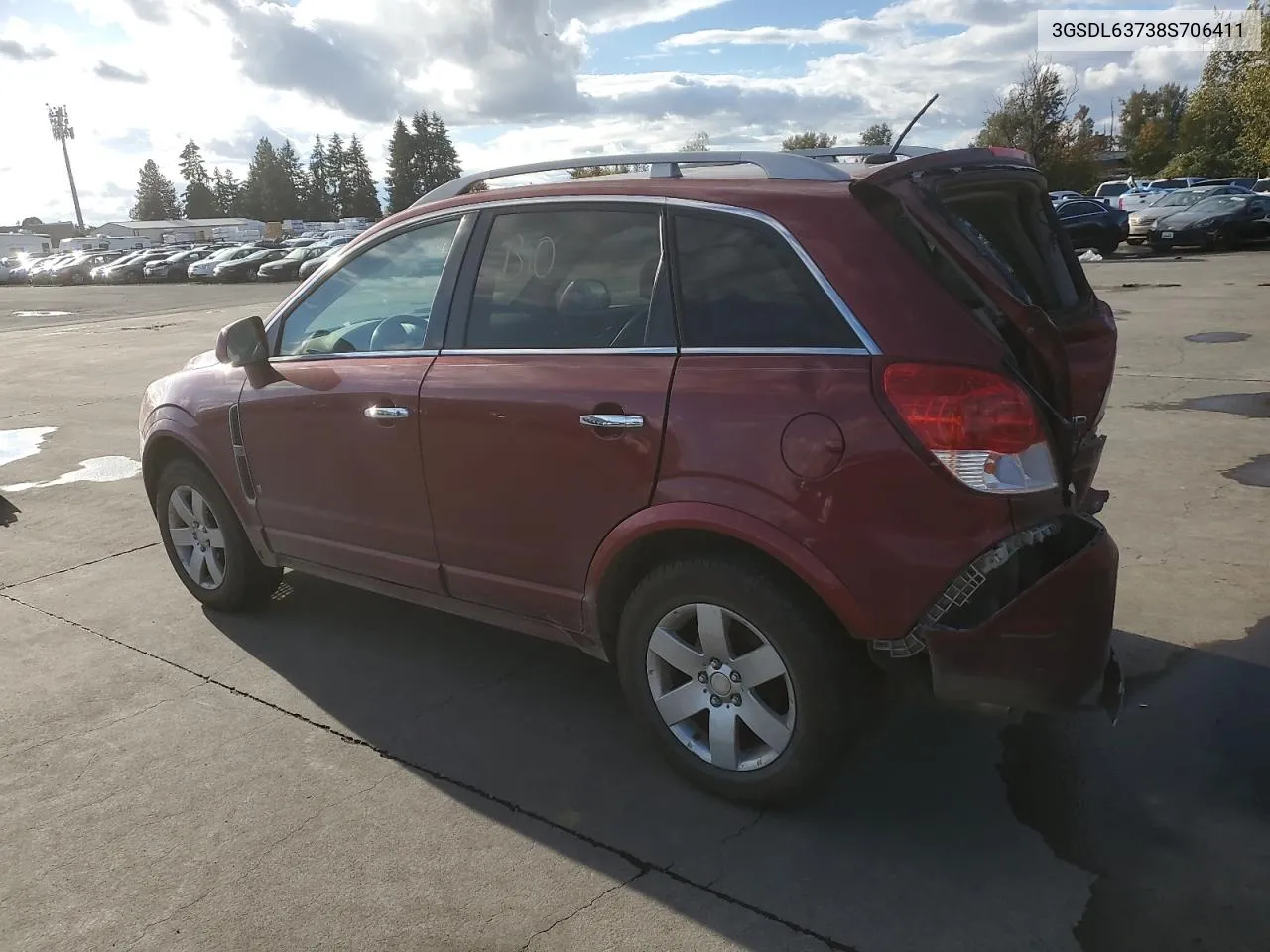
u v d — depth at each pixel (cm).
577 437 299
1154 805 289
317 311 396
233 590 451
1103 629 261
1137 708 340
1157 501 550
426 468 343
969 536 246
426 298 355
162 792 316
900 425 248
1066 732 329
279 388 393
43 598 494
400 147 12350
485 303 336
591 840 285
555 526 313
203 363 455
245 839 291
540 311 321
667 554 300
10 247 8462
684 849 279
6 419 1009
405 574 366
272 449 400
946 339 249
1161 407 775
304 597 481
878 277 259
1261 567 451
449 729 351
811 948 240
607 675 390
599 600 310
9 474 769
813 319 266
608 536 298
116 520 630
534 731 348
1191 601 419
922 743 327
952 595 249
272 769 328
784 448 261
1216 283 1648
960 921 246
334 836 290
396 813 301
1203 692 348
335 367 376
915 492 248
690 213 291
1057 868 264
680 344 287
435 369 341
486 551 336
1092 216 2458
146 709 373
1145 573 451
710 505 273
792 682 274
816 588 260
